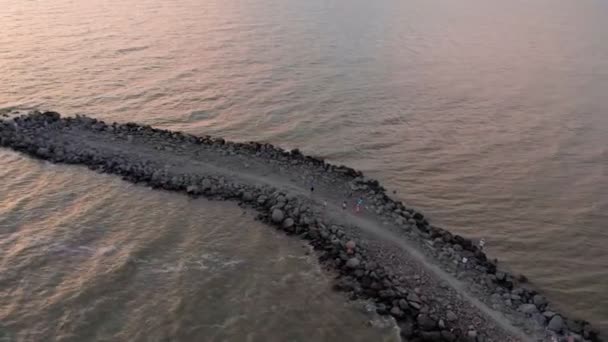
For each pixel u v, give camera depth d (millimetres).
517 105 71438
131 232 40875
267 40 98125
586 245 42938
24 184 47344
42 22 105375
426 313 32656
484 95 74750
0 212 42938
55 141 54531
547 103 72375
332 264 37219
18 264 36844
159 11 121000
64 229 41000
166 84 74500
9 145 54281
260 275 36375
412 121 65625
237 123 63219
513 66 88500
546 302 35156
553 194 50281
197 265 37250
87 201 44938
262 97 71062
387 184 51156
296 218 42062
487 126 64812
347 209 43562
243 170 49344
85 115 63250
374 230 40875
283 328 32094
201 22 111062
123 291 34656
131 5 126875
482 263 38250
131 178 48312
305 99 70875
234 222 42219
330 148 58062
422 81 79562
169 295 34406
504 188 51156
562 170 54688
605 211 47531
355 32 106812
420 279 35656
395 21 119312
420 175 53250
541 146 59906
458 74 83375
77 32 98875
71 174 49156
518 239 43531
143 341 30891
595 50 99812
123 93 70875
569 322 33344
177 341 30984
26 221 41969
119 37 96750
